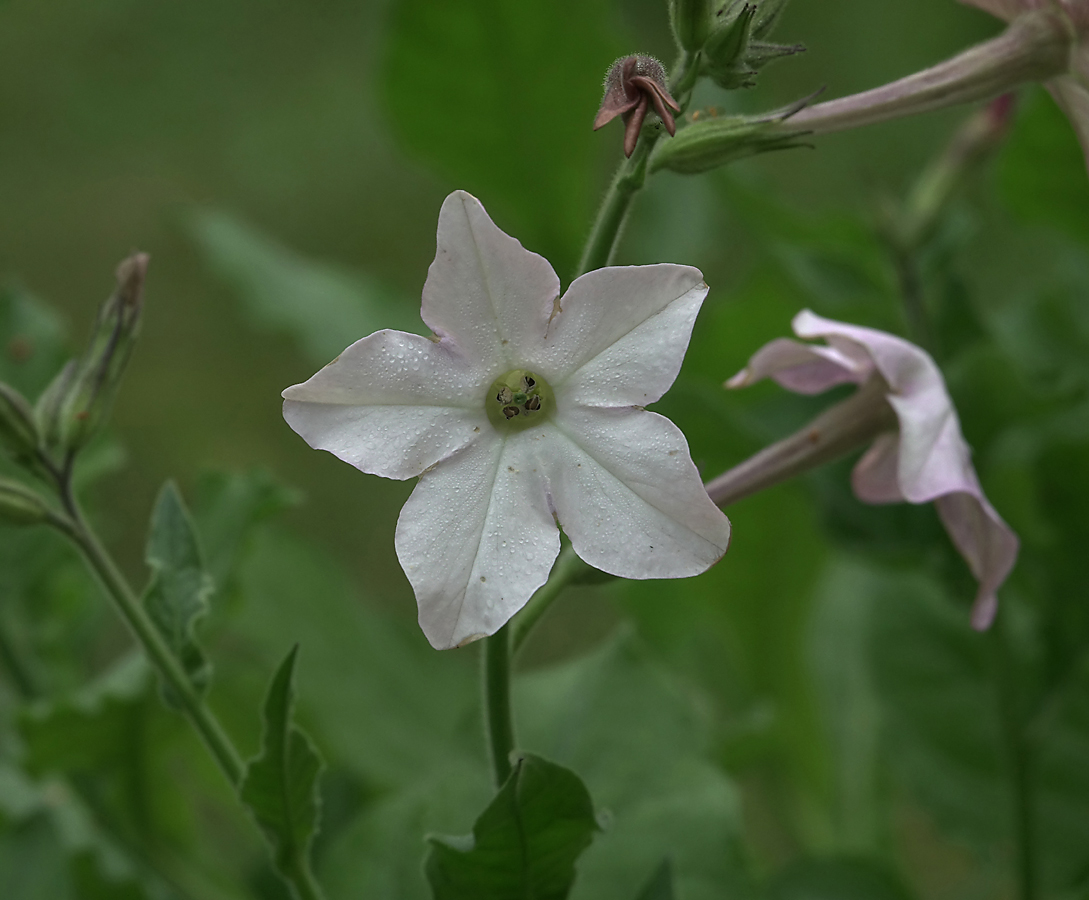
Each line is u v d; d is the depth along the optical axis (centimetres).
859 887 56
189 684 50
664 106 46
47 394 50
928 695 60
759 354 51
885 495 52
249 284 67
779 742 62
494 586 46
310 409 46
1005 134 58
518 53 61
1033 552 58
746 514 62
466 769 55
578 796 47
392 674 61
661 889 50
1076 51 49
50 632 59
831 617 67
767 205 61
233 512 56
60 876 57
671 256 70
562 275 67
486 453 47
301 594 62
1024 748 56
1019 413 57
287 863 49
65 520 50
